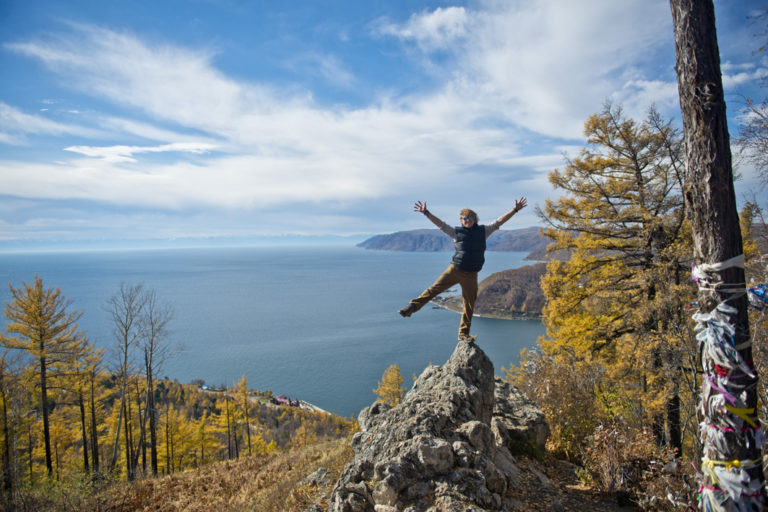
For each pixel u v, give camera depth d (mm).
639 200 11125
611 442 5680
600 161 11641
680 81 3428
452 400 5465
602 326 11898
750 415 3117
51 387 22688
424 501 4223
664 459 5445
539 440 6727
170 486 12445
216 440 32344
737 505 3082
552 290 12641
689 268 9914
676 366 7832
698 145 3293
